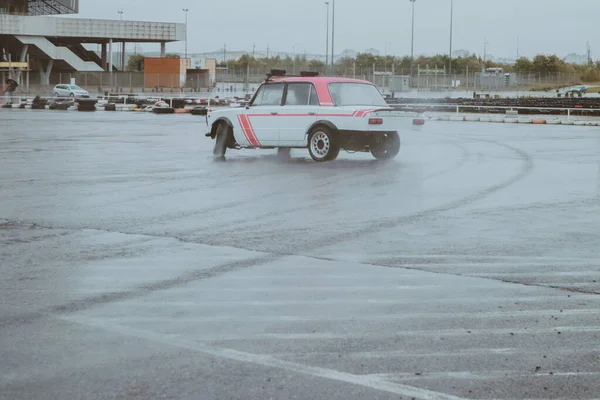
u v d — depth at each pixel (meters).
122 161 15.34
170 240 7.76
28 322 5.06
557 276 6.40
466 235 8.09
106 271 6.49
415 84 83.56
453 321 5.13
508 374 4.16
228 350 4.53
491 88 88.44
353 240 7.80
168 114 39.19
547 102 52.19
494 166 14.68
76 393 3.87
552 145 20.22
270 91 15.88
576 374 4.17
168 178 12.63
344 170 13.80
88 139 21.31
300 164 14.80
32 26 79.75
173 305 5.48
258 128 15.80
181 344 4.63
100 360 4.35
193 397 3.82
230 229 8.32
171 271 6.49
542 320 5.17
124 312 5.30
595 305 5.55
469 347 4.61
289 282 6.15
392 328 4.97
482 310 5.40
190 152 17.41
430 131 26.91
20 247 7.41
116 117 34.94
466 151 18.14
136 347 4.57
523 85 93.31
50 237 7.89
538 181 12.45
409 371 4.20
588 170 14.09
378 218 9.02
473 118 36.47
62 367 4.23
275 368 4.23
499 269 6.63
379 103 15.63
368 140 14.91
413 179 12.58
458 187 11.68
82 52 95.69
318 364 4.29
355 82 15.65
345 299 5.66
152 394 3.86
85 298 5.66
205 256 7.05
